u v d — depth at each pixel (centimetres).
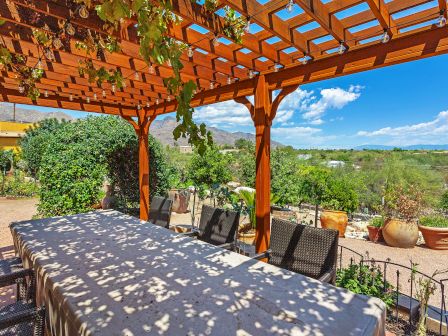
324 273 201
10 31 209
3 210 759
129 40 207
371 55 231
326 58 258
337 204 591
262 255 228
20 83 291
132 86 361
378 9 178
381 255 460
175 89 72
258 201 318
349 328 114
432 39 200
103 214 336
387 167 741
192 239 238
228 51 257
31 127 1625
